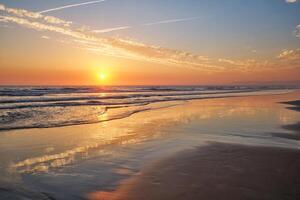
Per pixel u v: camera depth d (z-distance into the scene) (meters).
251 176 5.93
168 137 10.45
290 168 6.48
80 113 17.98
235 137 10.40
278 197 4.86
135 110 20.52
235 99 34.94
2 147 8.56
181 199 4.83
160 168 6.59
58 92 52.22
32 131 11.38
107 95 43.91
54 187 5.41
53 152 8.11
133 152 8.19
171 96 43.28
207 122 14.48
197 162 7.05
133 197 4.95
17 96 37.06
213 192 5.11
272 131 11.66
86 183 5.64
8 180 5.76
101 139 10.05
